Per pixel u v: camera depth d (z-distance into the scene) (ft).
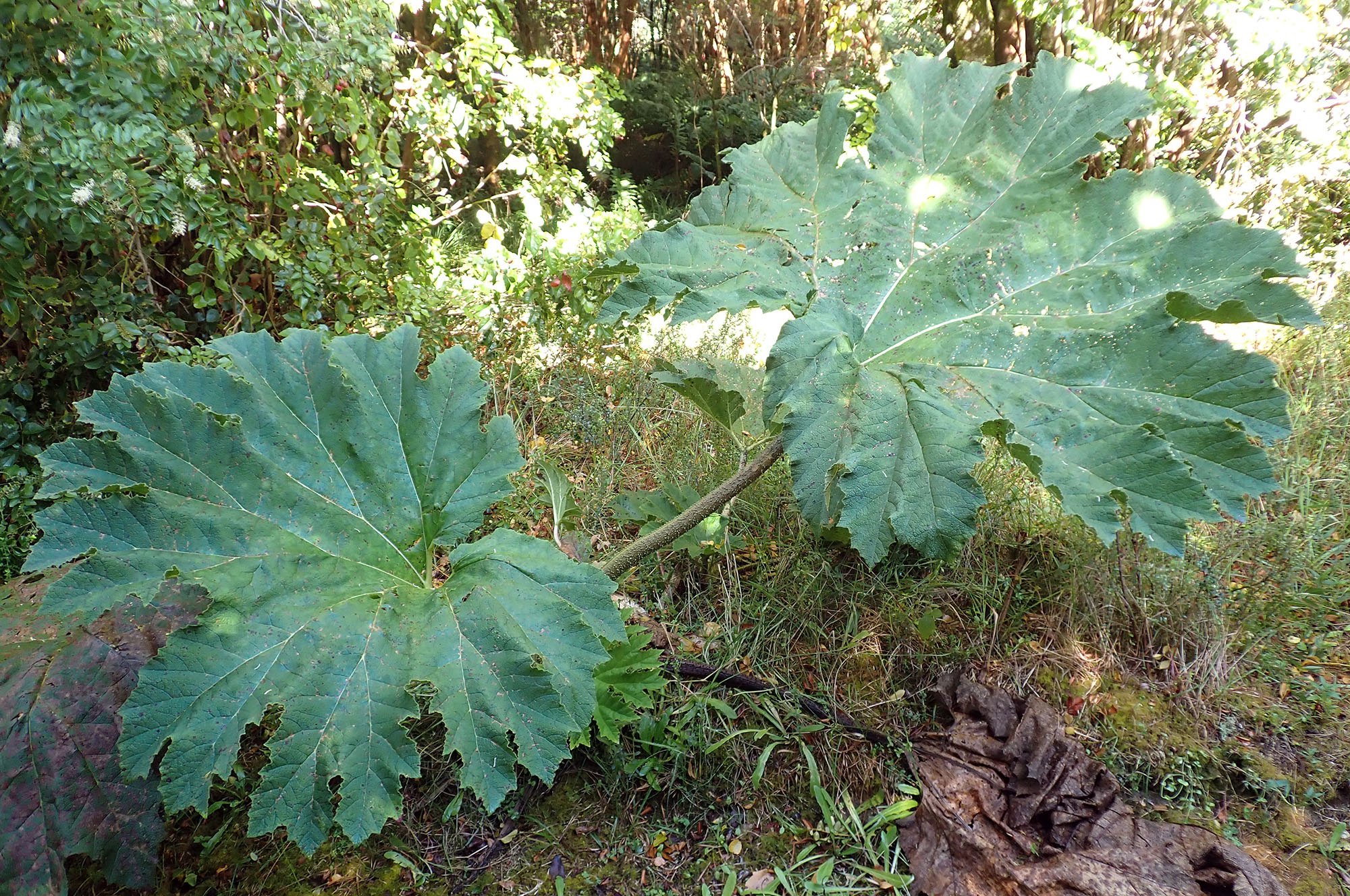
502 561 6.40
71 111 9.33
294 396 6.51
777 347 6.73
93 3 9.62
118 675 6.32
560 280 13.84
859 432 6.38
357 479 6.52
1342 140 15.80
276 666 5.60
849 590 9.09
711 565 9.57
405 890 6.82
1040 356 6.72
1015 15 19.11
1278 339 12.76
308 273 12.56
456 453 6.75
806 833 7.27
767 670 8.46
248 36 10.89
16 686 6.13
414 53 18.65
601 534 10.21
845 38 27.37
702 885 6.87
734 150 8.60
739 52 30.19
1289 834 7.09
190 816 7.30
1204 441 5.99
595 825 7.32
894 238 7.72
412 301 13.32
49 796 5.93
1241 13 15.31
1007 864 6.59
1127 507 5.83
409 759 5.48
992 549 9.35
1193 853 6.57
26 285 10.18
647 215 24.06
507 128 20.30
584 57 29.53
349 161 16.52
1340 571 9.19
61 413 11.18
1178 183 7.22
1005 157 7.78
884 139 8.17
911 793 7.45
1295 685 8.32
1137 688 8.27
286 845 7.07
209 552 5.89
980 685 8.08
